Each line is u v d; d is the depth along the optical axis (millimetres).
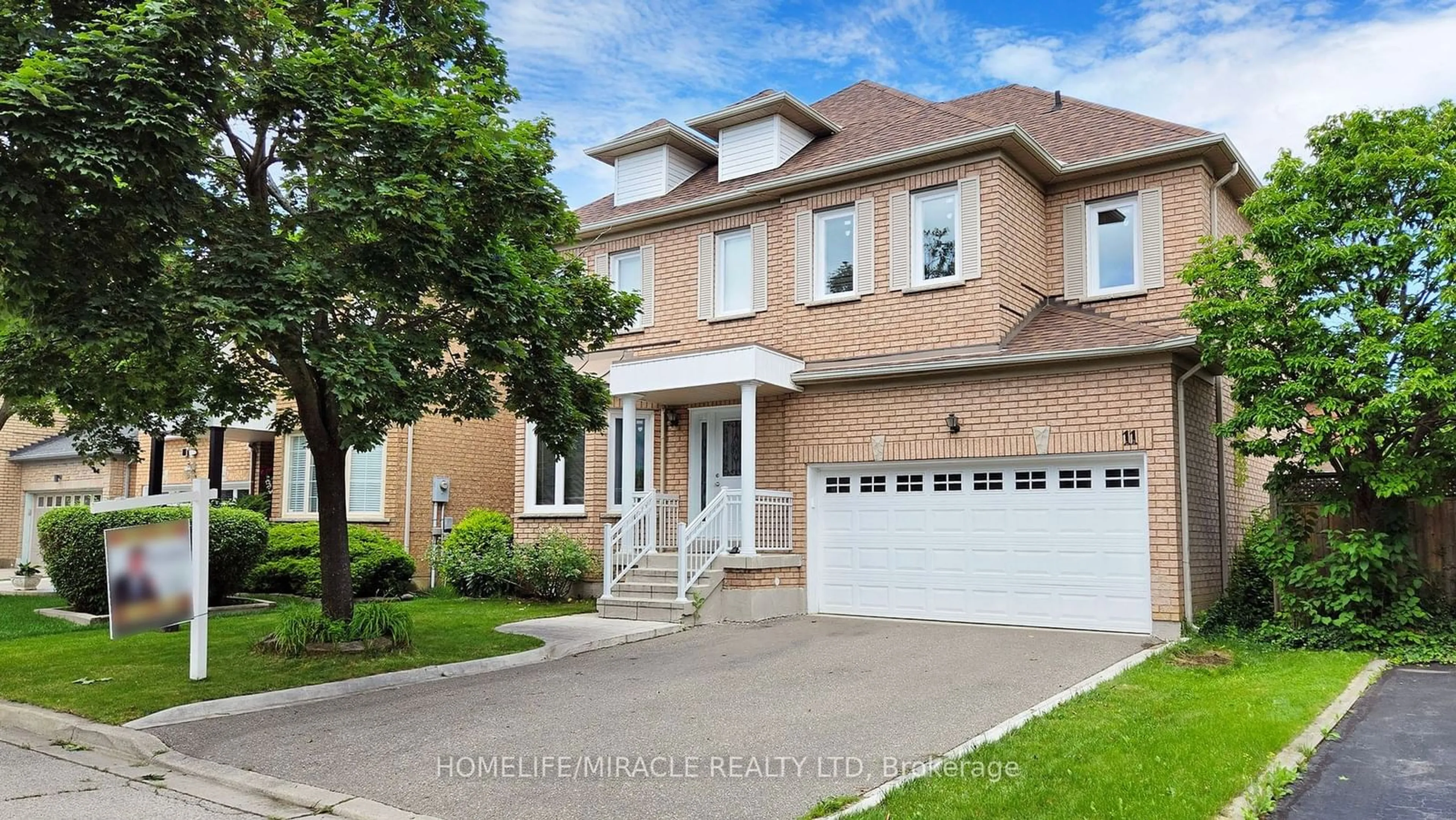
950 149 13742
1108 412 12141
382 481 19797
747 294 16094
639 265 17422
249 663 9680
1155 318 13812
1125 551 12023
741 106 16500
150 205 7445
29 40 7359
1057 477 12617
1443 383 9578
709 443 15906
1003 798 5340
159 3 7379
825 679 9219
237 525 15219
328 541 10320
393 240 8312
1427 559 11305
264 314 7832
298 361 8633
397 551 17328
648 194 18312
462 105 8539
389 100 8141
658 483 16312
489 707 8188
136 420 10391
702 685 9062
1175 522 11656
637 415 16766
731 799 5707
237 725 7688
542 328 9656
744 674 9539
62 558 14016
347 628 10117
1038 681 9023
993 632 12156
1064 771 5836
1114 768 5883
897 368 13398
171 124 7133
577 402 11172
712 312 16281
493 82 9555
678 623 12945
